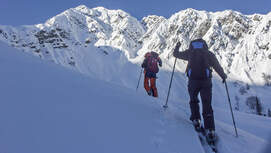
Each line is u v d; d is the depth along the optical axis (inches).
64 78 204.7
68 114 119.0
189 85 187.5
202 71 179.8
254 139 210.1
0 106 105.8
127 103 181.3
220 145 163.9
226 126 234.7
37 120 102.6
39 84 157.8
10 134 86.1
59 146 88.1
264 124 387.2
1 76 151.5
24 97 124.7
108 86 245.8
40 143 86.3
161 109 209.6
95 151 92.6
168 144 125.8
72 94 156.9
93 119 122.4
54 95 142.8
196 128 176.4
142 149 108.8
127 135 117.7
